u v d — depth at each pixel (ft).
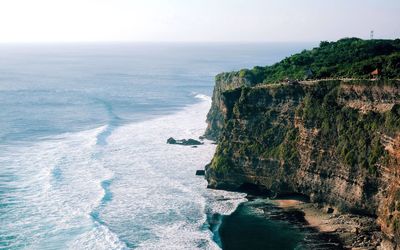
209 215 231.30
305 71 329.52
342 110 229.86
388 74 253.65
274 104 265.75
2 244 193.47
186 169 304.71
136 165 309.42
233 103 285.64
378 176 203.41
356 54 358.23
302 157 242.17
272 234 209.97
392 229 173.17
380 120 209.67
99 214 228.43
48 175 277.64
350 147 218.79
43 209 229.04
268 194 260.21
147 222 221.87
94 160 315.17
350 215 216.54
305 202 243.81
